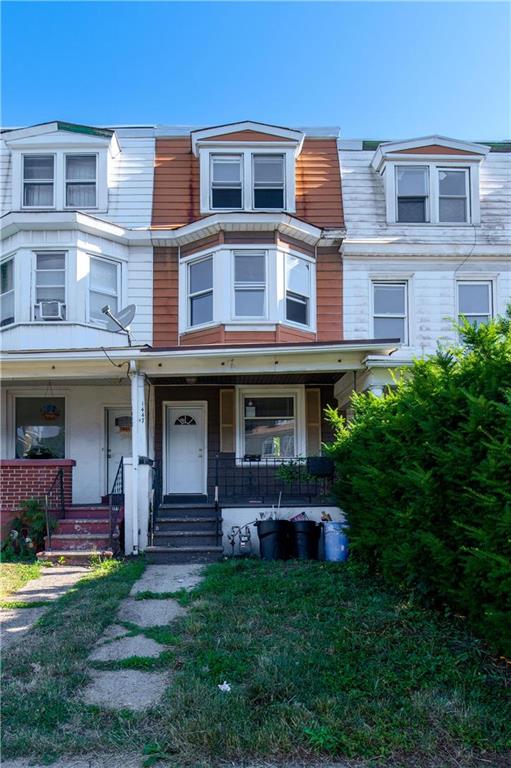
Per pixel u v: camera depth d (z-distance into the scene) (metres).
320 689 4.39
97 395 13.47
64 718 4.12
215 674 4.70
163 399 13.15
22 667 4.95
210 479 12.96
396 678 4.52
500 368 4.91
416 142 14.03
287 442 13.28
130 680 4.74
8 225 12.39
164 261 13.27
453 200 14.14
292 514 10.41
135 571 8.52
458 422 5.39
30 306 12.31
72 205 13.65
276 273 12.58
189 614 6.28
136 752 3.73
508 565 4.22
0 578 8.15
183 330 12.97
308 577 7.74
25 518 10.23
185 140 14.83
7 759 3.67
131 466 10.12
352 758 3.66
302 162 14.52
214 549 9.59
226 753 3.69
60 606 6.71
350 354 10.52
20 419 13.47
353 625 5.66
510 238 13.84
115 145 14.10
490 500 4.41
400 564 6.20
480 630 4.95
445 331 13.28
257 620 5.97
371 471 6.69
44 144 13.55
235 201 13.85
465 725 3.88
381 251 13.39
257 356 10.47
